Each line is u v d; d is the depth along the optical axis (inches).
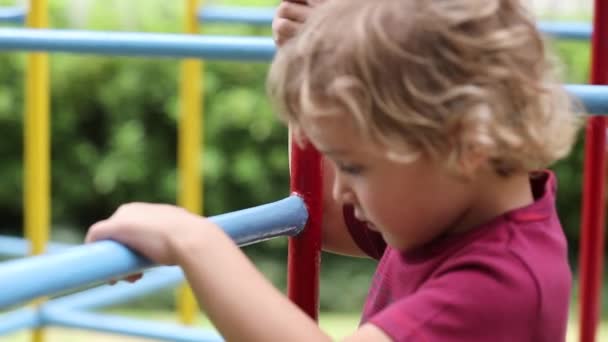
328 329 192.7
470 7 39.7
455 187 40.5
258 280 39.1
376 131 38.8
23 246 145.9
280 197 213.9
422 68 38.7
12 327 111.7
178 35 69.8
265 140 212.4
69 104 218.1
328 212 54.3
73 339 180.4
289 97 41.3
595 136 79.4
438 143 38.9
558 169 206.2
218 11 118.6
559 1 179.2
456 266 41.3
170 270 132.5
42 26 102.0
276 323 38.3
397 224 41.1
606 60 68.7
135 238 38.5
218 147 213.3
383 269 47.8
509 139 39.6
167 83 215.5
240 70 211.5
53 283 34.4
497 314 39.9
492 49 39.4
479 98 38.8
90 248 37.0
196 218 39.9
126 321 115.4
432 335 39.1
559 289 42.2
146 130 218.1
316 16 41.8
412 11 39.5
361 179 40.7
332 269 217.2
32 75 106.8
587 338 84.0
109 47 69.6
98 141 220.5
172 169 217.9
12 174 223.6
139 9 213.3
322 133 40.0
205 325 184.2
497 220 42.3
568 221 210.2
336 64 39.3
